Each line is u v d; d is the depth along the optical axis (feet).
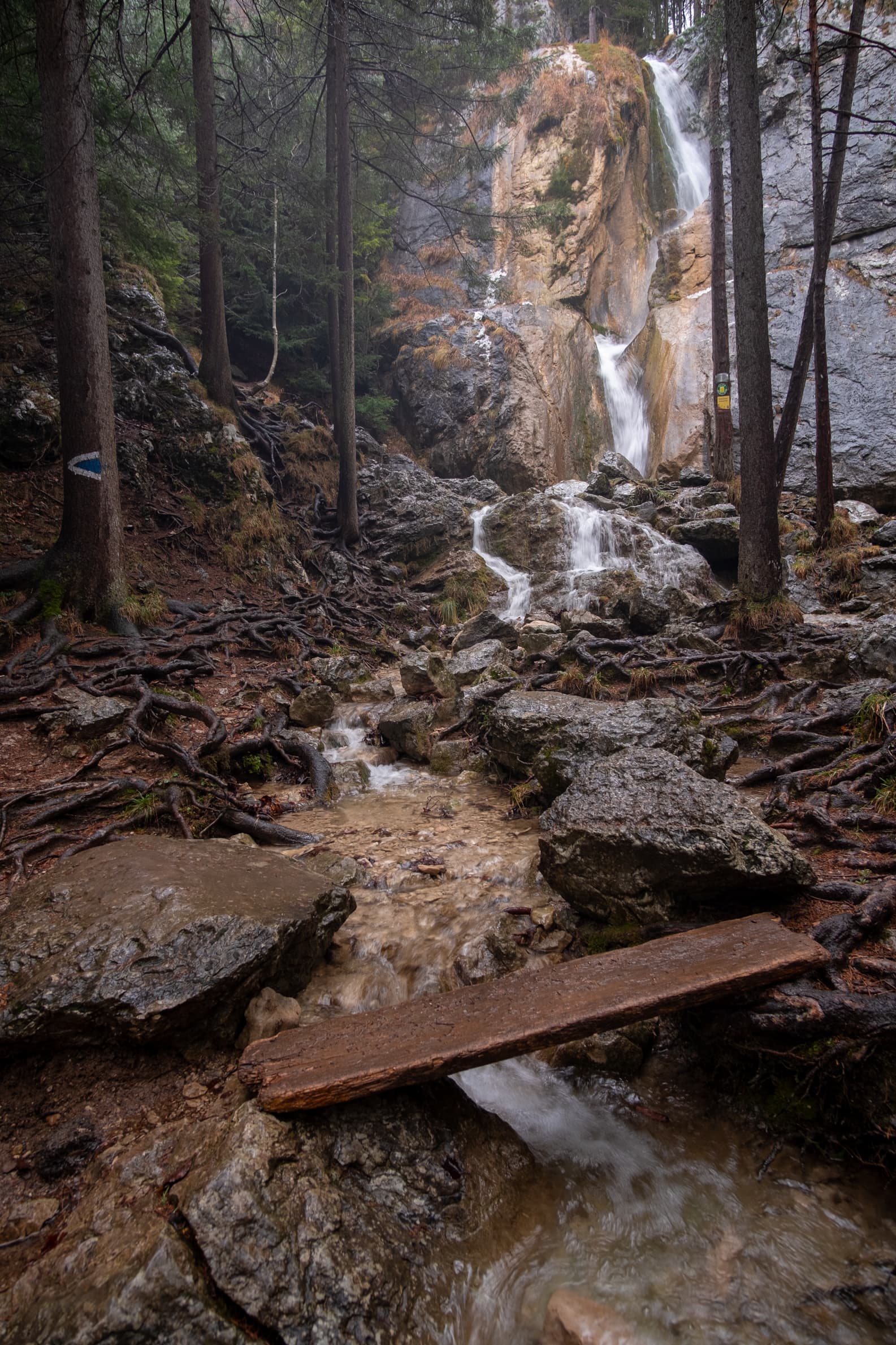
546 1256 8.33
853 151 60.75
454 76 53.11
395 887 15.08
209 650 30.48
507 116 53.36
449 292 74.90
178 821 16.84
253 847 14.23
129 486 39.06
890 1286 7.80
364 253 65.92
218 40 61.16
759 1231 8.54
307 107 59.57
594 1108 10.43
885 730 18.63
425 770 23.71
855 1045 9.30
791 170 63.31
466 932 13.33
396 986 12.18
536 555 48.19
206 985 9.84
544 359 66.80
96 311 28.89
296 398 62.75
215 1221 7.22
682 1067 10.89
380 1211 8.12
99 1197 7.90
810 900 12.42
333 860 15.70
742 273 30.01
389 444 68.33
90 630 28.60
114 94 36.78
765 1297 7.79
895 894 11.78
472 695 26.07
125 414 41.14
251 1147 7.83
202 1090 9.56
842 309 58.18
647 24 93.04
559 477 64.44
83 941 10.41
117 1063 9.77
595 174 74.08
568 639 33.60
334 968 12.56
